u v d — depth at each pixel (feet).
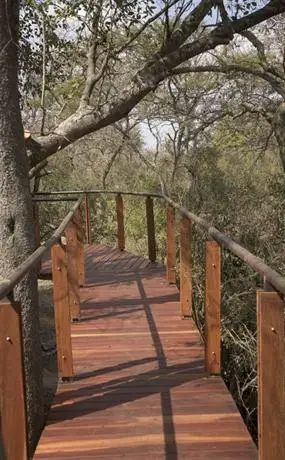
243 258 8.89
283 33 42.57
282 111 37.78
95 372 14.19
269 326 7.45
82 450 10.27
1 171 13.43
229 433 10.74
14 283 8.43
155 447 10.29
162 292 22.81
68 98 29.40
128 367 14.49
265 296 7.43
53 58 27.40
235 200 30.73
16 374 9.13
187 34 25.00
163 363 14.70
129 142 56.95
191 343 16.31
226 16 24.94
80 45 27.71
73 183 59.16
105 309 20.31
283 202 28.19
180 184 50.08
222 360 20.26
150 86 24.40
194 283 24.54
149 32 33.86
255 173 44.24
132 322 18.52
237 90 46.42
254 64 42.78
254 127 51.01
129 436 10.72
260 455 7.70
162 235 39.75
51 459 9.98
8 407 9.19
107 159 63.26
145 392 12.81
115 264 29.68
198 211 32.30
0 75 13.29
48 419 11.55
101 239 47.98
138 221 44.11
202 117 50.16
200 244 25.90
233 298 21.09
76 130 23.76
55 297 13.47
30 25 24.35
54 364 25.32
